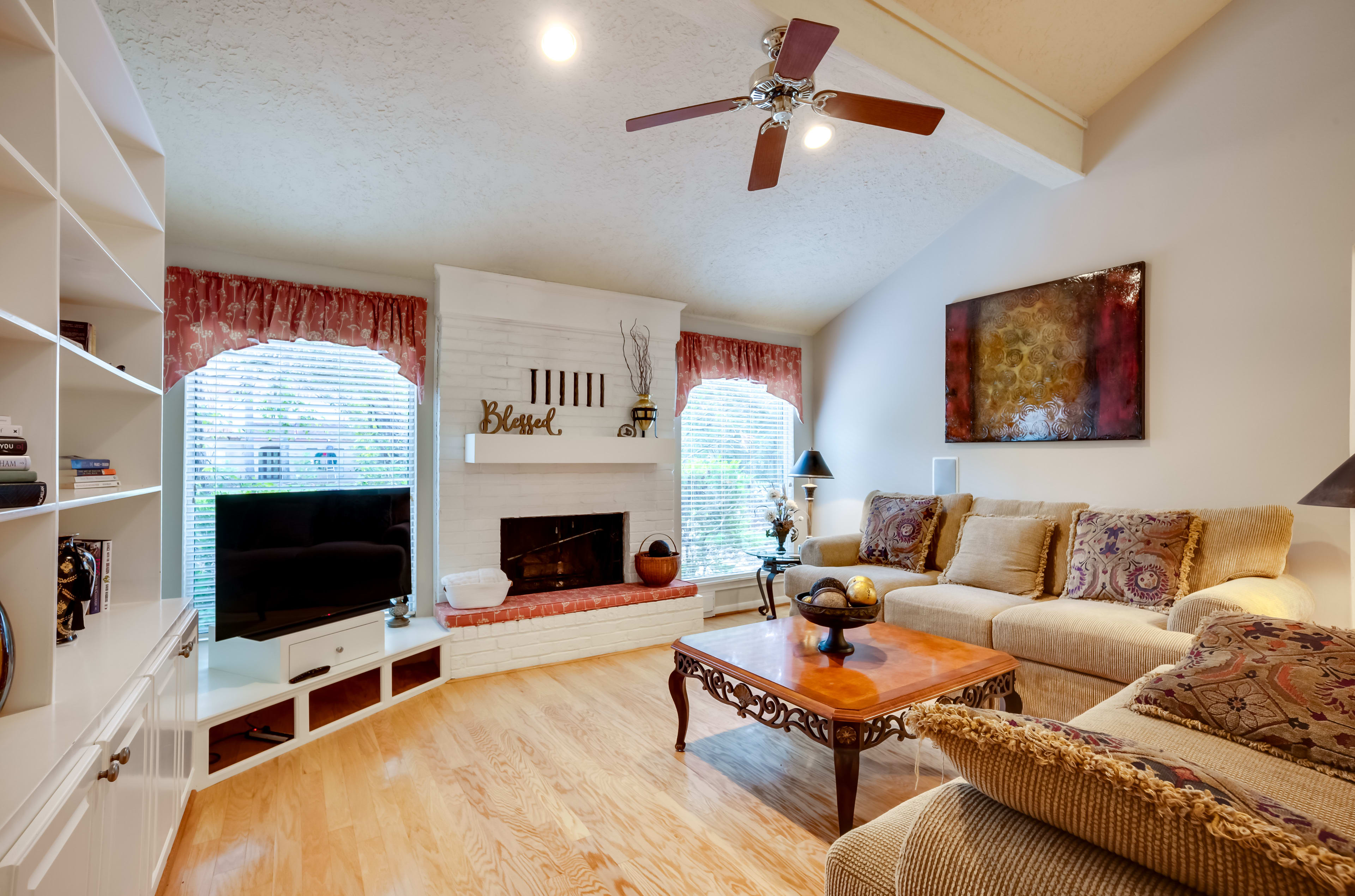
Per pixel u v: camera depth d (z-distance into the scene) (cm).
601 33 263
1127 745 81
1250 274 311
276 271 360
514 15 250
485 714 304
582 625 393
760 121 323
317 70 260
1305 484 294
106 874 125
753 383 548
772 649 253
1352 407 273
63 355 169
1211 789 71
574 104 297
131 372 227
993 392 418
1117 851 75
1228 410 318
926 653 247
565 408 432
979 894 82
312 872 186
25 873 90
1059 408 383
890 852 104
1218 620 188
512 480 414
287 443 357
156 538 230
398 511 334
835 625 238
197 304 330
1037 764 79
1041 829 84
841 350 539
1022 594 338
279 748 261
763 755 262
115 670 156
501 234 379
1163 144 342
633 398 461
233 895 176
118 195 202
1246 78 313
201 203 313
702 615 443
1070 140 365
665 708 312
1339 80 285
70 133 163
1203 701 167
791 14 242
